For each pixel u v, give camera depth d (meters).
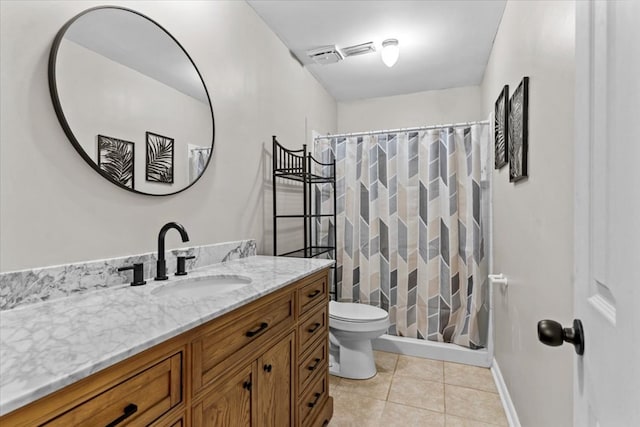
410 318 2.75
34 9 0.94
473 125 2.59
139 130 1.26
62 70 1.01
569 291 1.00
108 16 1.16
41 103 0.96
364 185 2.87
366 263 2.85
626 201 0.45
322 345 1.70
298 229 2.60
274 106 2.28
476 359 2.46
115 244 1.17
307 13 2.08
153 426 0.71
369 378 2.27
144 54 1.29
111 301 0.97
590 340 0.57
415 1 1.96
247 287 1.15
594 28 0.57
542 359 1.27
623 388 0.44
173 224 1.25
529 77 1.42
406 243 2.76
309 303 1.54
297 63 2.64
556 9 1.10
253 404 1.08
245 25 1.96
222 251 1.70
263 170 2.13
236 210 1.85
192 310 0.88
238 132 1.87
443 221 2.67
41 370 0.55
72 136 1.03
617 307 0.47
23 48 0.92
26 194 0.92
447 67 2.82
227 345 0.96
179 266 1.34
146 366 0.70
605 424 0.51
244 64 1.94
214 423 0.90
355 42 2.43
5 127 0.88
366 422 1.79
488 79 2.65
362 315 2.25
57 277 0.99
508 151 1.83
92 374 0.58
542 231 1.26
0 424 0.47
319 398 1.65
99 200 1.12
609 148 0.51
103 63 1.13
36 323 0.78
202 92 1.59
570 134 0.98
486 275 2.57
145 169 1.28
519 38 1.60
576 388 0.64
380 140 2.86
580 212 0.63
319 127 3.11
